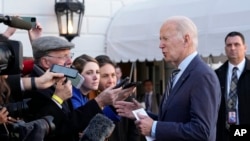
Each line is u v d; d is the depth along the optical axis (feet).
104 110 11.44
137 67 27.12
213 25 21.24
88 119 9.66
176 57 10.11
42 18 23.38
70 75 9.15
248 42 20.02
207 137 9.37
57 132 9.31
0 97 7.71
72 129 9.48
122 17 24.72
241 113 15.76
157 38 23.12
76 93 11.50
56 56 10.32
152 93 26.89
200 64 9.98
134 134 12.74
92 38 24.85
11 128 7.13
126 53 24.27
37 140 6.55
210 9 21.47
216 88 9.74
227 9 20.89
